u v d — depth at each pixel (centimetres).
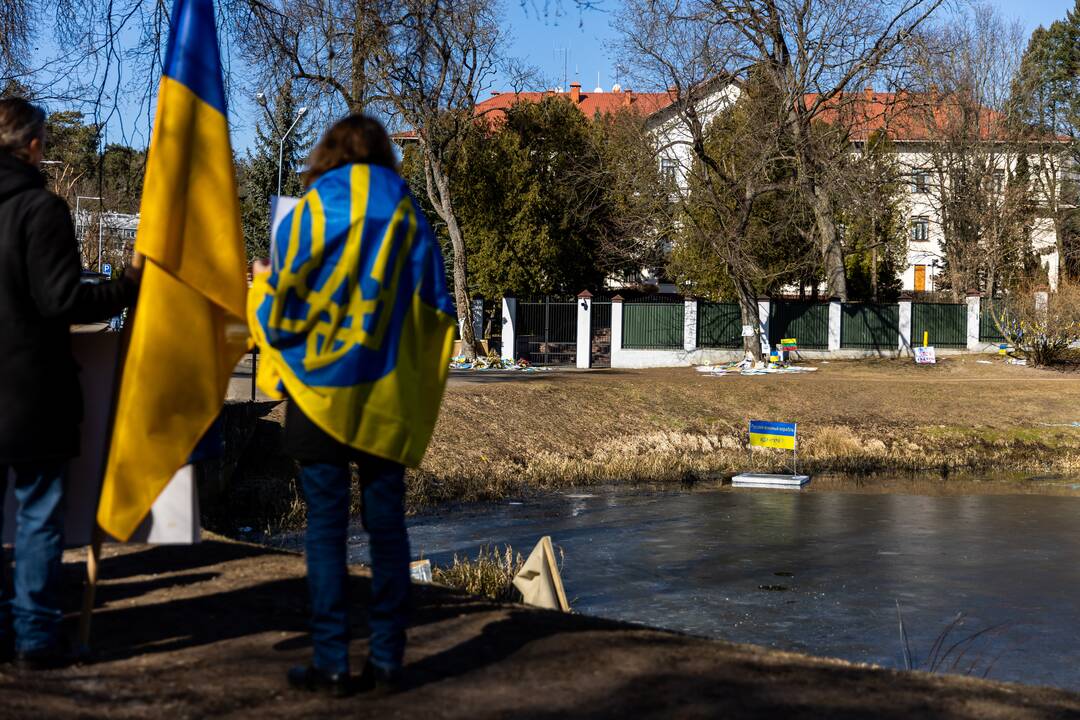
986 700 359
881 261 5112
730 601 1122
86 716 308
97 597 476
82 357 389
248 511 1536
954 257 4778
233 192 398
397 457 337
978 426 2756
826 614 1064
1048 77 5862
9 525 399
